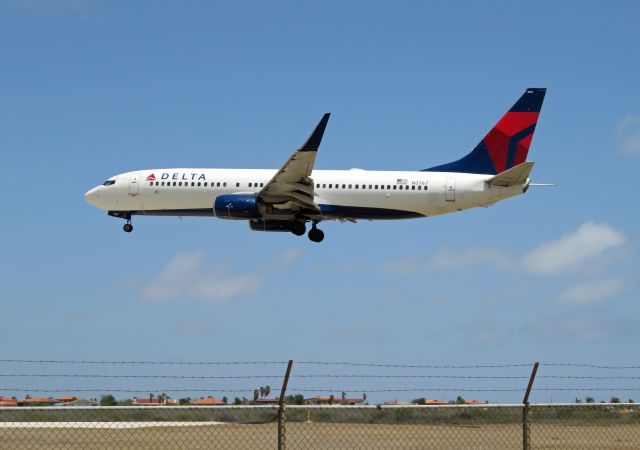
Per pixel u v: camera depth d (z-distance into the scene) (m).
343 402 39.22
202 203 93.12
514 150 94.62
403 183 90.88
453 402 38.81
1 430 42.50
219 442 42.09
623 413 41.28
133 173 95.31
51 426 38.72
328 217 92.25
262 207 90.12
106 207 95.25
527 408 35.59
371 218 92.06
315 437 44.97
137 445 39.47
